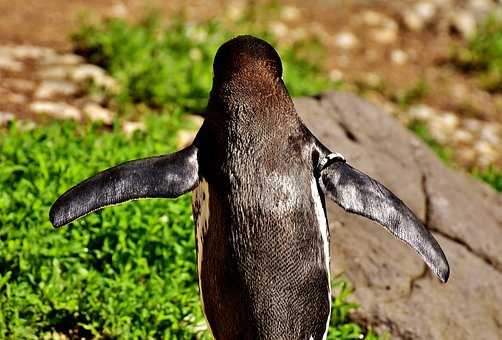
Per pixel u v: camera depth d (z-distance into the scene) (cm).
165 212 1123
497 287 1187
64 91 1561
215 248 816
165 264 1085
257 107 831
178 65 1623
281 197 811
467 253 1230
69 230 1088
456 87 2061
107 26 1773
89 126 1342
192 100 1568
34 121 1441
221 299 818
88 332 1039
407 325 1119
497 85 2084
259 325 802
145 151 1240
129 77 1570
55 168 1152
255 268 801
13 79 1577
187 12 2086
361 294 1141
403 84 2027
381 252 1184
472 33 2266
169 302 1039
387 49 2170
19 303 1007
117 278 1039
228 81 841
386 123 1401
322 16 2258
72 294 1035
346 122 1378
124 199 809
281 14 2209
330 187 841
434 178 1334
